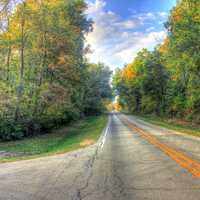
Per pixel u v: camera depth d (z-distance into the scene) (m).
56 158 10.33
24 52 26.22
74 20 32.69
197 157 9.09
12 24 22.97
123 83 89.12
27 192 5.70
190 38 21.91
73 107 35.97
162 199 4.92
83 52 36.38
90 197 5.20
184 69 27.92
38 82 25.48
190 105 31.20
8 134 20.19
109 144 14.11
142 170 7.43
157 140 14.77
